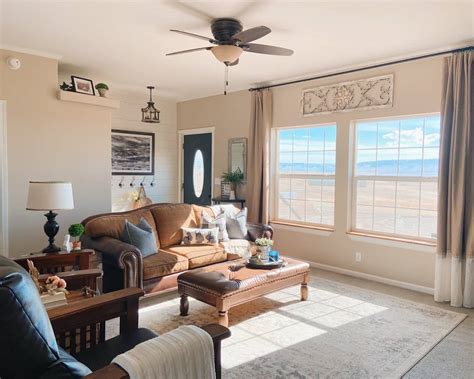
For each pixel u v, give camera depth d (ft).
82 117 15.76
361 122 15.89
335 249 16.55
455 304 12.33
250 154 19.21
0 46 13.37
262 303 12.41
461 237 12.30
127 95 21.25
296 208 18.42
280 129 18.80
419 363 8.66
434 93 13.37
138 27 11.42
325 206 17.24
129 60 15.03
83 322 6.39
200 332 5.01
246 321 10.93
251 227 16.05
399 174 14.85
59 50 13.85
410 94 13.98
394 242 14.61
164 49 13.60
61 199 10.89
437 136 13.78
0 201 13.79
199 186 22.75
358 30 11.37
